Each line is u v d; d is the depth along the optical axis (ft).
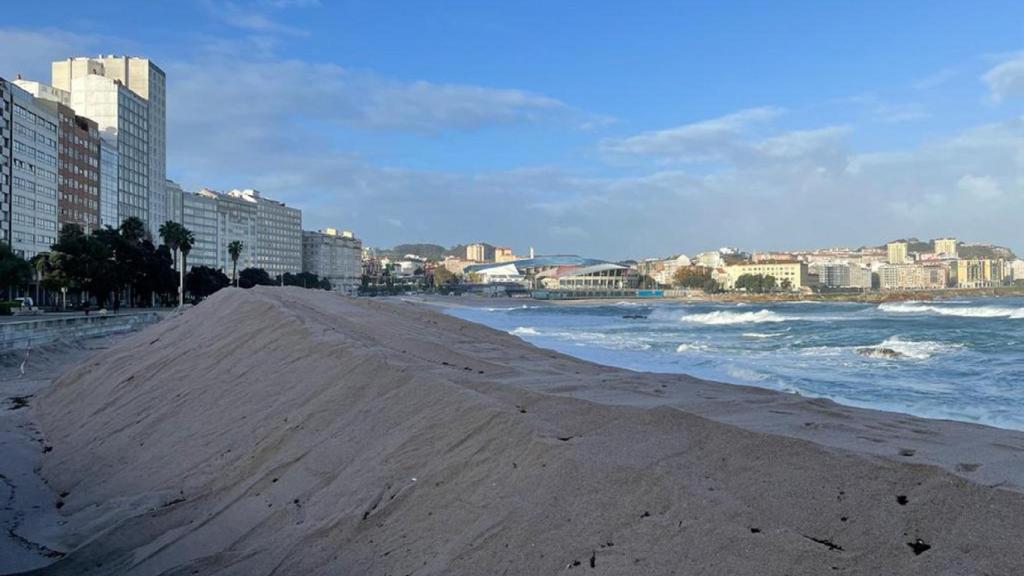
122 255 226.38
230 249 394.52
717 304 501.97
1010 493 13.56
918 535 12.69
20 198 271.28
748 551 12.94
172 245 298.35
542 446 18.24
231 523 21.16
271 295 76.54
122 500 25.68
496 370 35.04
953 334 110.63
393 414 23.99
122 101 380.37
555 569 13.89
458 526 16.44
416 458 20.29
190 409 33.78
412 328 63.10
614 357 75.15
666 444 17.92
